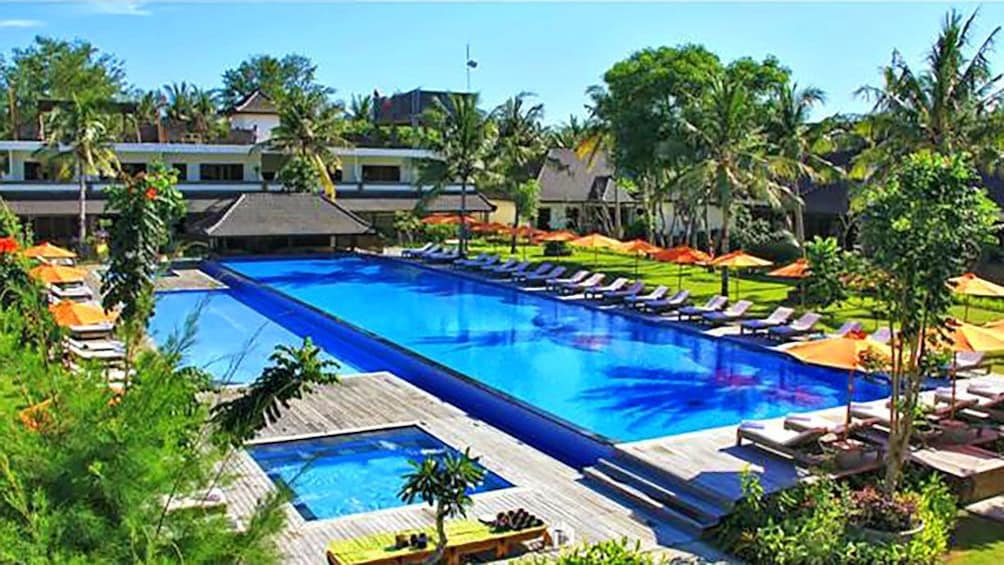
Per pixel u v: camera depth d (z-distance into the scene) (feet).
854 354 50.19
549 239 139.95
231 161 183.21
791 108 144.66
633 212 211.82
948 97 105.70
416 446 56.85
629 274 138.31
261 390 26.22
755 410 69.10
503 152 167.02
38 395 17.33
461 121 154.92
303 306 108.47
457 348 91.20
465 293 125.49
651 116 142.92
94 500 15.85
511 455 54.49
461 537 39.75
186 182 177.58
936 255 38.34
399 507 45.98
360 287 130.41
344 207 182.50
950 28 104.58
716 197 126.82
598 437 55.16
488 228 174.29
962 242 38.65
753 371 81.41
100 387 18.21
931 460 49.60
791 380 78.33
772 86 153.48
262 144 182.09
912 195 38.81
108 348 69.97
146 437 16.51
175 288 123.75
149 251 46.11
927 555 39.50
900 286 39.88
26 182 163.02
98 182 167.63
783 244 142.61
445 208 186.91
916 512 41.06
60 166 158.20
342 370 81.20
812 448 51.57
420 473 37.09
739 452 52.34
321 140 183.73
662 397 72.74
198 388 21.11
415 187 193.36
